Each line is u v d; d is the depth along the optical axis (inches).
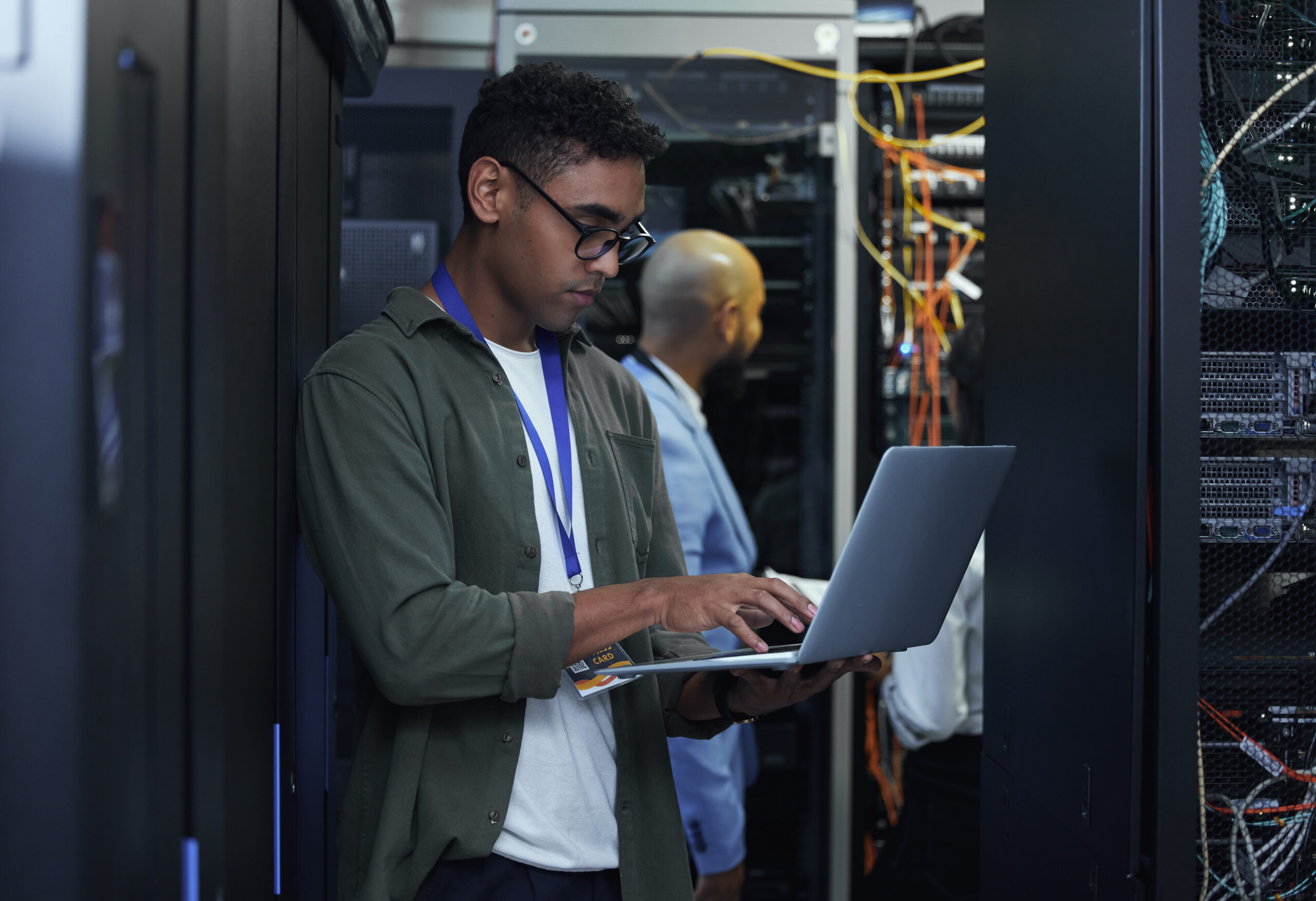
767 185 93.7
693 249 86.6
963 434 80.0
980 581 72.6
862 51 92.6
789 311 94.3
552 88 39.5
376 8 50.4
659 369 86.5
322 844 48.4
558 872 39.4
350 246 83.7
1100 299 39.7
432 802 38.3
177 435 25.7
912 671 74.7
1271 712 39.2
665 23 88.1
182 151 25.8
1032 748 46.8
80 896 20.8
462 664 35.7
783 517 94.3
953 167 95.1
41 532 20.8
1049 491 44.8
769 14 88.7
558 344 45.0
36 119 20.4
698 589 37.4
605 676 38.9
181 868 26.2
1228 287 38.6
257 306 35.0
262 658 36.0
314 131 46.9
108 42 21.6
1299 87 38.6
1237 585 39.1
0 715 20.7
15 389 20.7
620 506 44.3
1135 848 37.0
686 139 92.0
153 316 24.1
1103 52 39.4
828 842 90.6
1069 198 42.7
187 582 26.3
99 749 21.5
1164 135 36.1
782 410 94.4
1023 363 48.0
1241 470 38.9
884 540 33.6
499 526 40.0
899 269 95.4
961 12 100.8
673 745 78.2
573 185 39.1
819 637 33.8
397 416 38.5
